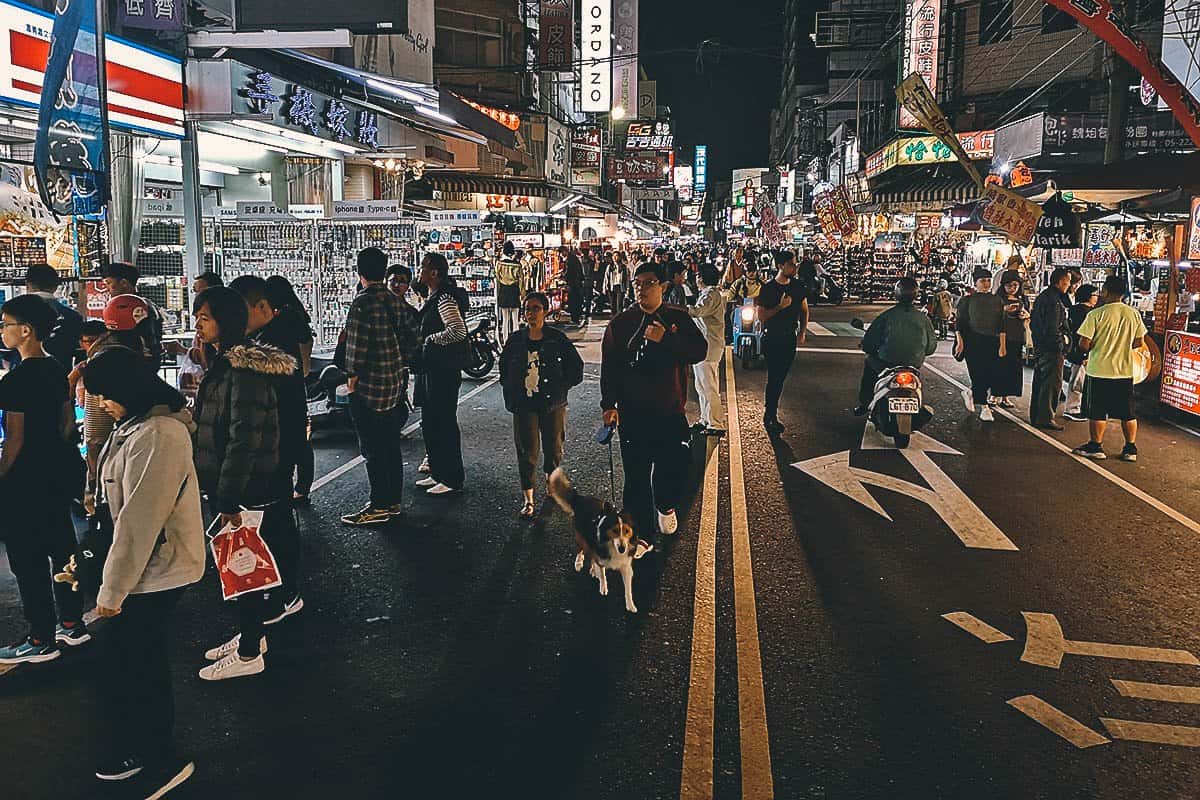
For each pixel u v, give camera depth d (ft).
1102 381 33.63
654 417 22.66
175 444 13.03
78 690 16.24
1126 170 48.49
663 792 13.15
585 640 18.28
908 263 110.52
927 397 48.14
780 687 16.33
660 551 23.61
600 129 172.86
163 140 41.09
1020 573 22.11
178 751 14.20
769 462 33.27
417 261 47.01
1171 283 44.04
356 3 37.65
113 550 12.63
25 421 16.67
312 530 25.20
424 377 28.37
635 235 166.61
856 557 23.20
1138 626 19.07
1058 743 14.51
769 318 37.58
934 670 17.01
